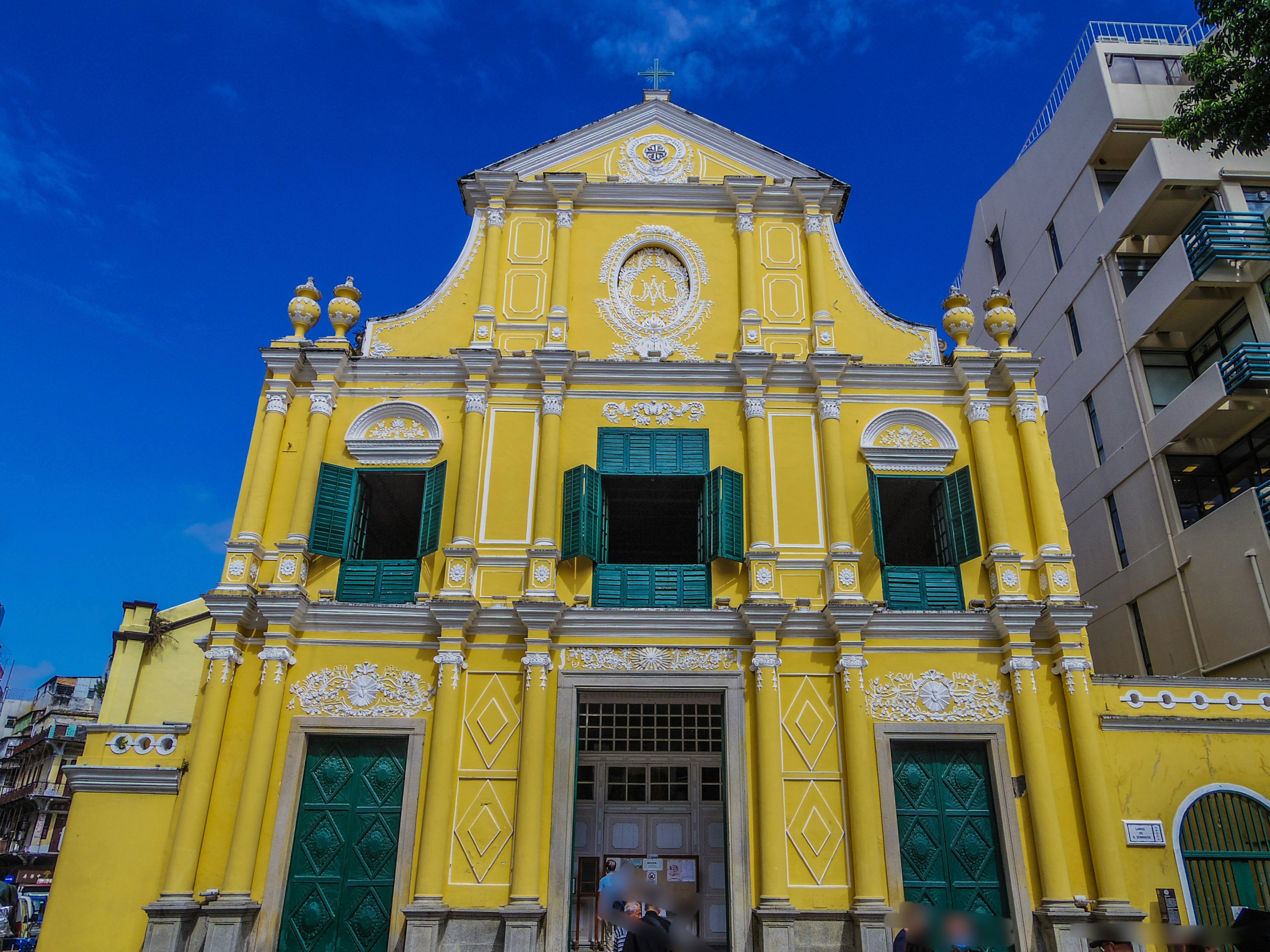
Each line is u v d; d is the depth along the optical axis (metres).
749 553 13.73
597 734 15.58
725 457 14.70
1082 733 12.71
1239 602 16.38
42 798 40.78
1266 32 14.43
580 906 14.20
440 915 11.60
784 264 16.16
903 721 13.03
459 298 15.90
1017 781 12.71
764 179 16.31
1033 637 13.51
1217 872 12.30
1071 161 22.31
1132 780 12.73
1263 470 17.80
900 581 13.95
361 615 13.27
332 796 12.70
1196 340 19.59
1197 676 17.00
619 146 17.08
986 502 14.23
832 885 12.09
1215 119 15.09
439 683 12.90
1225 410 17.20
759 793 12.49
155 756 12.72
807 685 13.20
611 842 14.68
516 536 13.98
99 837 12.27
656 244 16.34
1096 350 21.02
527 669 12.96
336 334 15.41
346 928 11.97
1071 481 21.98
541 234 16.31
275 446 14.41
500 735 12.80
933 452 14.72
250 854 11.88
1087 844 12.33
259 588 13.42
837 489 14.16
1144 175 19.34
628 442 14.69
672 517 17.16
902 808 12.77
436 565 13.92
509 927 11.49
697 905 14.27
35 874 28.61
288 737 12.74
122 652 21.03
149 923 11.44
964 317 15.65
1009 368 14.89
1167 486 18.56
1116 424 20.17
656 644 13.35
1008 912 12.16
